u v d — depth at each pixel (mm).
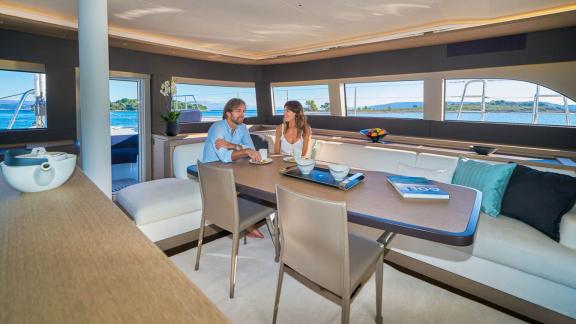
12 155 1167
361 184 2004
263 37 3957
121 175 5906
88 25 2254
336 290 1475
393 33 3697
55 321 443
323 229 1431
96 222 836
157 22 3289
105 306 477
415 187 1840
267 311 1961
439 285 2230
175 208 2650
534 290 1859
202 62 5312
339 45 4281
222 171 2014
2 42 3434
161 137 4680
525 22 2816
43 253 650
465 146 3836
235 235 2084
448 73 3916
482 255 2020
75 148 3910
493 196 2340
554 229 1953
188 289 527
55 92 3896
